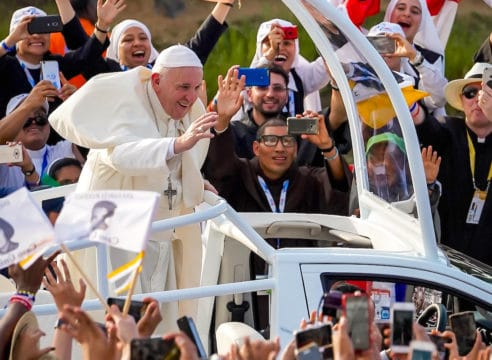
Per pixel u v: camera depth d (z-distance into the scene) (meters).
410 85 30.48
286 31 33.34
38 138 32.19
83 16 37.03
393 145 23.55
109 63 33.41
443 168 32.72
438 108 34.81
